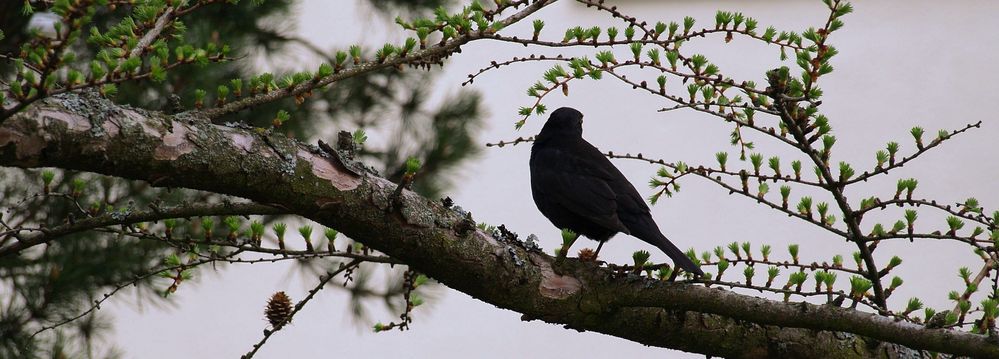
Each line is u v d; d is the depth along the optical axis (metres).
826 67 7.05
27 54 6.01
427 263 7.26
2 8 13.70
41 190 13.78
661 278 7.73
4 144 5.54
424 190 15.98
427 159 16.31
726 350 8.11
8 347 13.55
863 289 7.34
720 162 8.10
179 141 6.20
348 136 6.99
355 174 6.86
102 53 6.00
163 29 7.08
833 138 7.36
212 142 6.33
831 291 7.42
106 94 6.08
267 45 16.33
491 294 7.53
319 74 7.16
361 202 6.86
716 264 7.83
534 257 7.64
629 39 7.64
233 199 14.38
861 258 7.99
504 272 7.44
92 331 14.63
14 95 5.51
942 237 7.61
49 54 5.11
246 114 14.70
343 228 7.00
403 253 7.18
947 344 7.01
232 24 15.13
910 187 7.57
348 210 6.85
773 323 7.53
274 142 6.59
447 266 7.29
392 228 7.02
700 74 7.61
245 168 6.43
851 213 7.56
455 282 7.44
